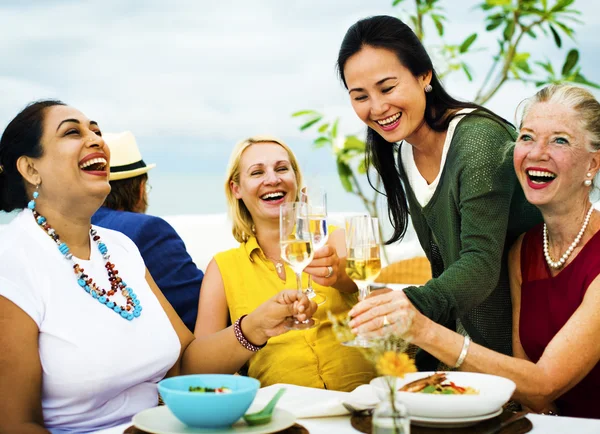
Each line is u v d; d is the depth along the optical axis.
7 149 2.07
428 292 2.08
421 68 2.46
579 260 2.20
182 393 1.53
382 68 2.42
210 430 1.56
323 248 2.45
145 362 2.05
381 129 2.52
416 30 4.23
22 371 1.85
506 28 4.06
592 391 2.21
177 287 2.93
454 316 2.17
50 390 1.92
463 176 2.32
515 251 2.44
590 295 2.08
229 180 2.83
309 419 1.75
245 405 1.56
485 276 2.19
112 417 2.01
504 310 2.48
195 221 5.49
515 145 2.26
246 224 2.85
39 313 1.92
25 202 2.13
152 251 2.91
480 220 2.25
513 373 1.92
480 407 1.62
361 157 4.29
